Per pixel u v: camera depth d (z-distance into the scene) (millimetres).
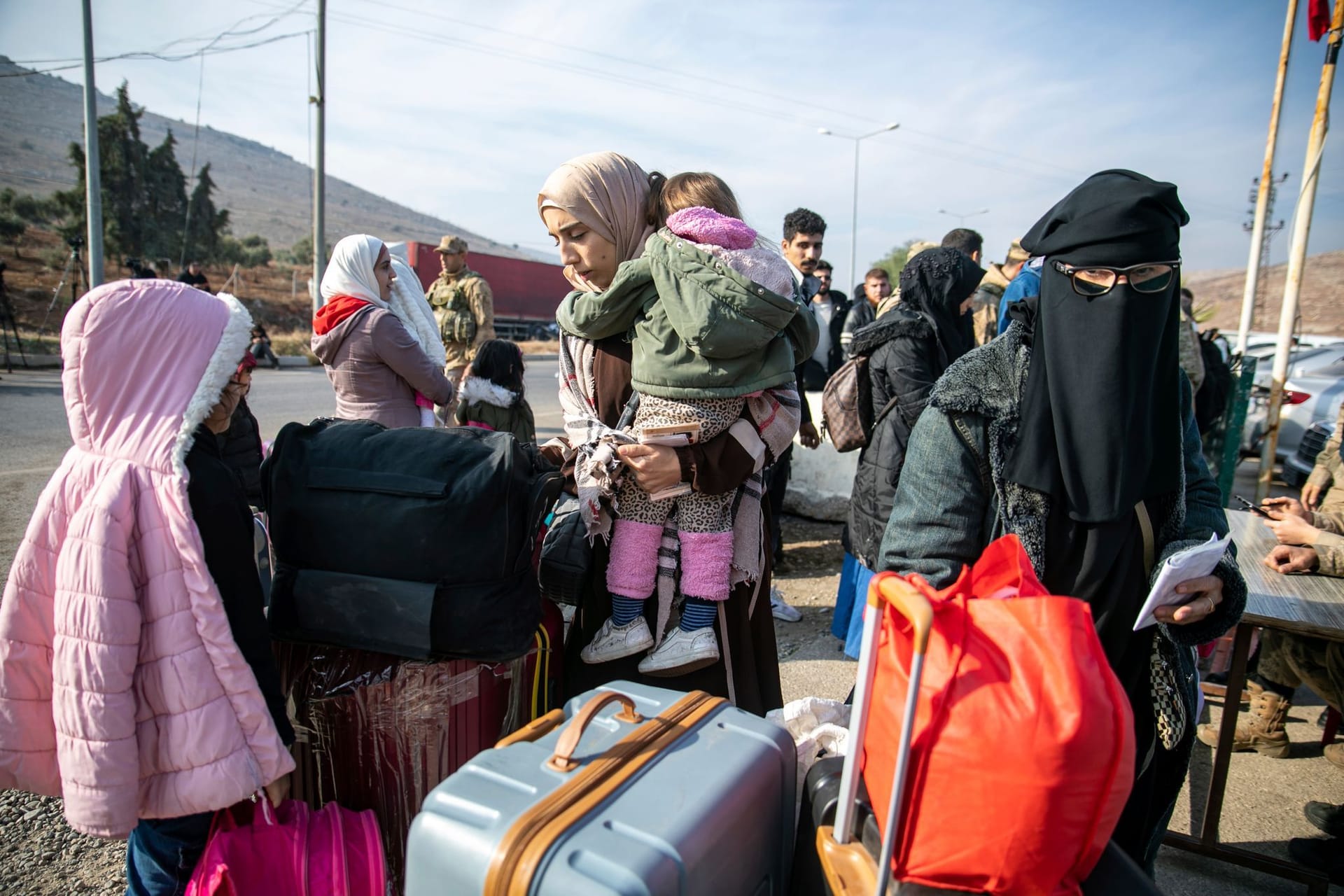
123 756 1475
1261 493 6000
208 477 1589
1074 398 1518
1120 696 1128
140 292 1562
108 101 138250
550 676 2016
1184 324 4703
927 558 1605
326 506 1695
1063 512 1564
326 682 1760
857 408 3449
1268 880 2461
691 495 1846
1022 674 1097
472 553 1660
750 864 1369
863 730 1226
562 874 1110
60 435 7562
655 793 1279
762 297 1648
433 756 1737
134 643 1489
